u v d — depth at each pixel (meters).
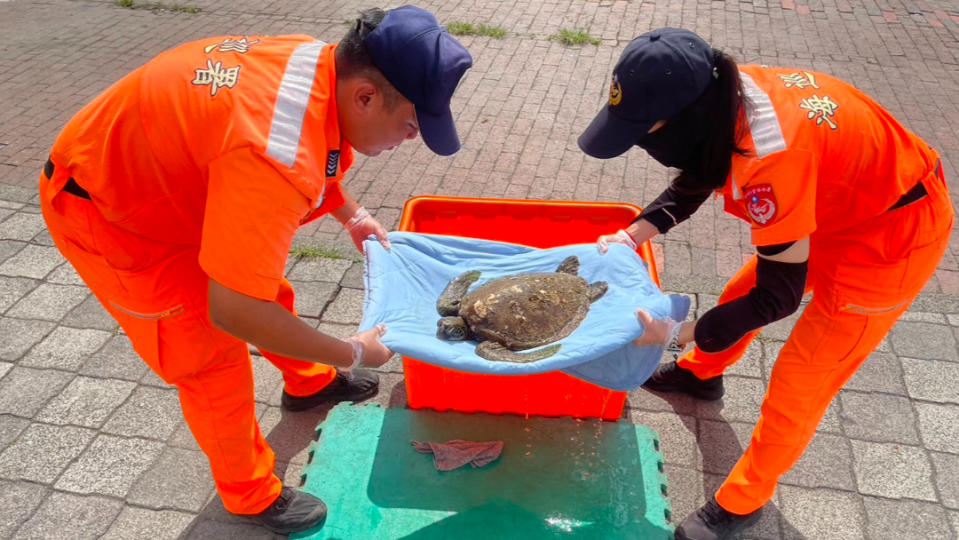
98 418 3.04
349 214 2.78
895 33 6.77
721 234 4.17
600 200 4.45
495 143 5.03
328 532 2.61
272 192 1.59
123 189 1.77
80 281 3.80
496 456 2.86
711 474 2.86
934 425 3.03
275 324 1.74
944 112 5.42
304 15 7.01
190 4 7.28
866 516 2.68
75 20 6.93
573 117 5.35
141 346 2.12
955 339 3.45
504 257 3.04
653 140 1.93
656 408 3.15
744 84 1.85
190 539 2.60
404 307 2.66
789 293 1.88
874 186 1.88
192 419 2.27
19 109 5.37
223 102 1.64
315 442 2.95
